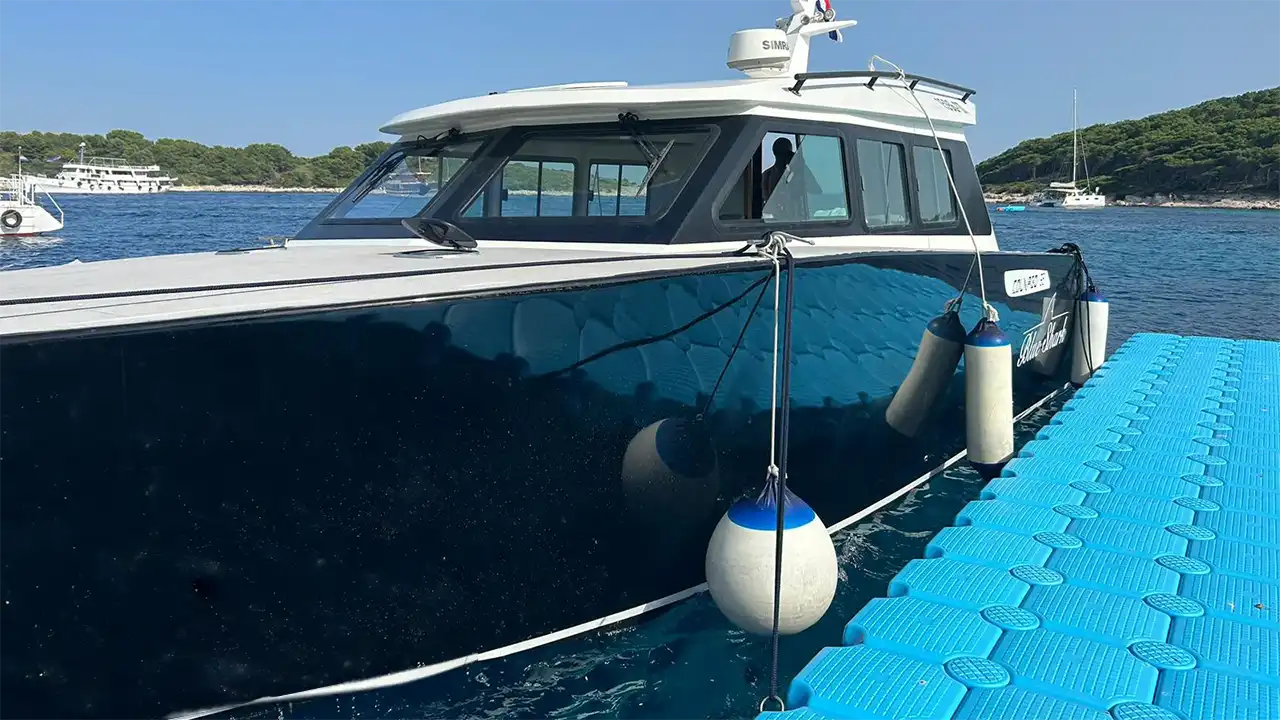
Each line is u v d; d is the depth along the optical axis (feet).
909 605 9.80
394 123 13.85
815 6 16.53
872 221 14.38
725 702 9.98
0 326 6.63
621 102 12.01
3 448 6.57
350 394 7.91
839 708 7.80
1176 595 10.01
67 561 7.06
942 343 14.57
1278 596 9.98
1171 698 7.89
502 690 9.80
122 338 6.84
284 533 7.95
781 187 12.76
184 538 7.50
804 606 9.57
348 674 8.80
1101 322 23.06
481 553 9.18
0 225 80.33
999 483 13.96
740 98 12.14
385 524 8.46
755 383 11.10
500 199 12.45
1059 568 10.78
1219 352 25.43
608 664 10.43
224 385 7.32
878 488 14.53
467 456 8.73
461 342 8.41
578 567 10.03
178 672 7.88
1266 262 66.80
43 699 7.32
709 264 10.43
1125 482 14.02
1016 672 8.35
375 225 13.01
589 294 9.22
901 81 15.17
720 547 9.71
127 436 7.01
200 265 10.30
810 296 11.69
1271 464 14.93
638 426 9.96
